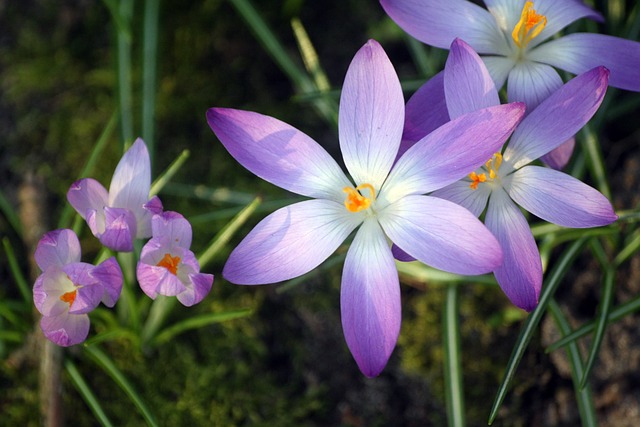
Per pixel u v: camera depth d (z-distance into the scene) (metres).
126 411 0.31
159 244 0.23
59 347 0.30
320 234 0.25
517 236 0.24
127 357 0.32
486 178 0.25
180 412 0.31
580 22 0.31
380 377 0.32
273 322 0.33
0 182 0.34
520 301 0.24
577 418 0.31
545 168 0.25
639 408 0.30
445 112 0.26
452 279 0.29
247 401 0.32
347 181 0.25
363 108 0.25
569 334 0.28
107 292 0.23
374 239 0.24
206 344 0.32
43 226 0.32
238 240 0.34
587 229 0.28
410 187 0.24
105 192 0.25
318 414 0.32
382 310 0.24
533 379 0.32
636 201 0.32
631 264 0.31
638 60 0.26
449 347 0.29
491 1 0.27
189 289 0.23
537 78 0.27
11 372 0.31
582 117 0.25
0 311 0.30
